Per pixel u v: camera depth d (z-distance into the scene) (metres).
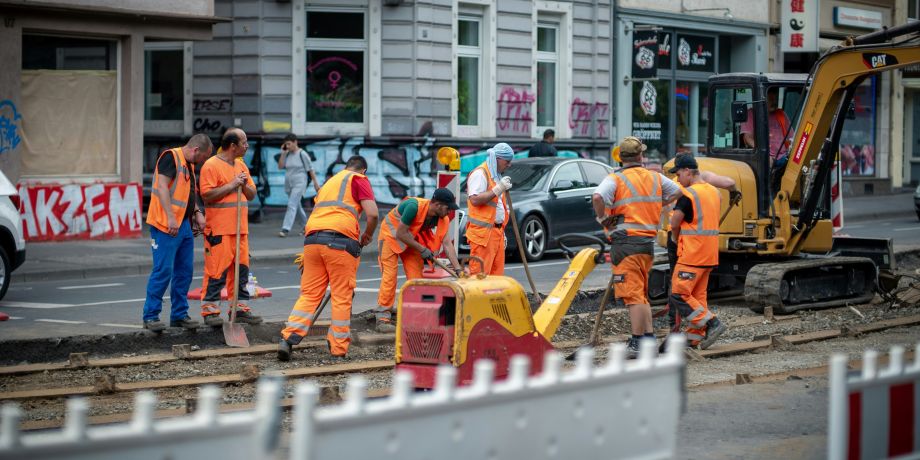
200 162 13.46
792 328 15.11
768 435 8.76
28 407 10.07
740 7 41.22
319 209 12.26
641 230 12.22
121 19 24.95
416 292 9.20
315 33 30.39
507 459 4.78
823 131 16.94
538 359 9.61
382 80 30.45
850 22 45.38
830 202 17.61
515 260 23.30
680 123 39.50
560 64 35.09
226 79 30.50
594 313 15.62
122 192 25.44
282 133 30.12
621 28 36.66
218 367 11.98
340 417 4.16
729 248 16.98
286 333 12.18
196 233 14.04
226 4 30.17
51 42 24.59
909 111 48.59
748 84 16.98
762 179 16.89
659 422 5.48
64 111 24.77
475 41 32.62
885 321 15.44
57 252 22.70
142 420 3.85
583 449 5.10
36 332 13.16
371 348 13.20
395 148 30.67
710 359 12.66
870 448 5.41
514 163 24.41
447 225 13.88
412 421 4.41
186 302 13.59
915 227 32.88
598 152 36.12
